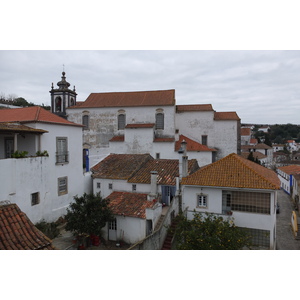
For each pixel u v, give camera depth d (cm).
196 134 3719
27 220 869
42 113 1938
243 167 1611
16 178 1474
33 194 1634
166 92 3612
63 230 1756
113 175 2159
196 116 3719
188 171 2045
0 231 791
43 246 800
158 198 1792
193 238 1184
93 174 2241
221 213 1540
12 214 867
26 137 1780
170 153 3122
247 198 1504
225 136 3650
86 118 3622
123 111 3475
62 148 1967
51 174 1839
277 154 7275
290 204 3103
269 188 1425
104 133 3547
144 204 1672
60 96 3747
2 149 1755
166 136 3334
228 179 1556
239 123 3812
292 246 1783
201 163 3161
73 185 2077
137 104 3425
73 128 2086
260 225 1465
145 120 3403
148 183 1967
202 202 1609
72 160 2070
